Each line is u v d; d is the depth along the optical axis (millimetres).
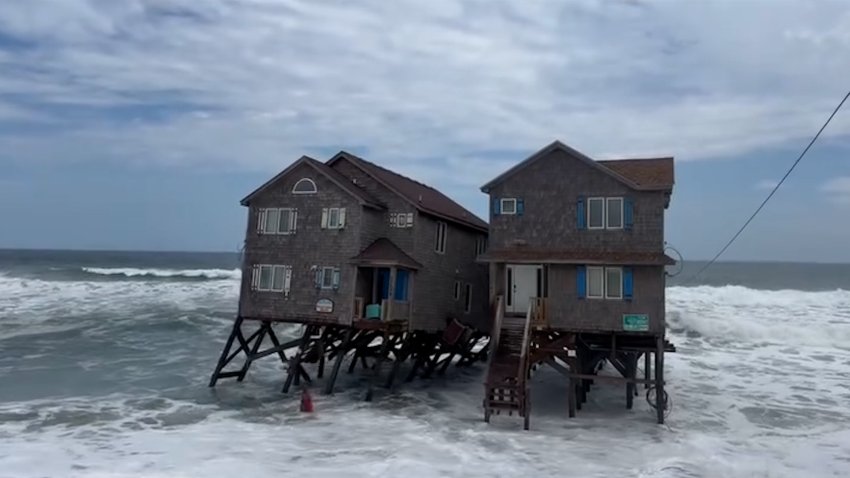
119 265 113188
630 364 24750
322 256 26484
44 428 20422
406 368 34312
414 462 17391
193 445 18734
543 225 24047
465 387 29422
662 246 22531
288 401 25297
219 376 27562
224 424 21469
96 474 15820
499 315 23219
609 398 26641
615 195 23266
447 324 30344
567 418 23203
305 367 32594
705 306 54594
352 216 26219
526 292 25078
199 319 45406
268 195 27766
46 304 51625
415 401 25922
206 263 128000
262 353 28219
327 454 18047
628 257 22438
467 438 20125
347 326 26062
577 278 23172
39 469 16172
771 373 31922
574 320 23016
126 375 29109
